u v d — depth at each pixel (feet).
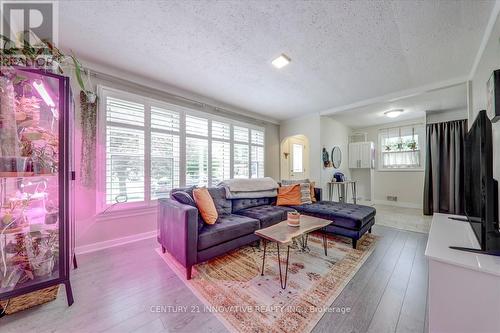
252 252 7.90
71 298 4.88
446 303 3.47
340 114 14.94
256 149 15.42
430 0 5.00
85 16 5.45
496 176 4.95
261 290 5.46
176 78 9.28
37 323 4.29
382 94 11.29
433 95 10.93
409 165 16.93
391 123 17.83
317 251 7.97
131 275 6.22
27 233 4.80
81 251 7.78
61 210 4.90
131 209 8.99
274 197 11.60
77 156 7.74
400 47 6.89
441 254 3.61
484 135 3.67
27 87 4.70
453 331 3.42
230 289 5.51
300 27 5.92
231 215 8.92
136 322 4.36
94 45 6.81
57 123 5.00
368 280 5.93
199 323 4.33
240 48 6.96
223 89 10.58
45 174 4.75
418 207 16.34
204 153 11.85
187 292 5.39
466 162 5.58
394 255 7.62
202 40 6.53
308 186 11.64
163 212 7.65
